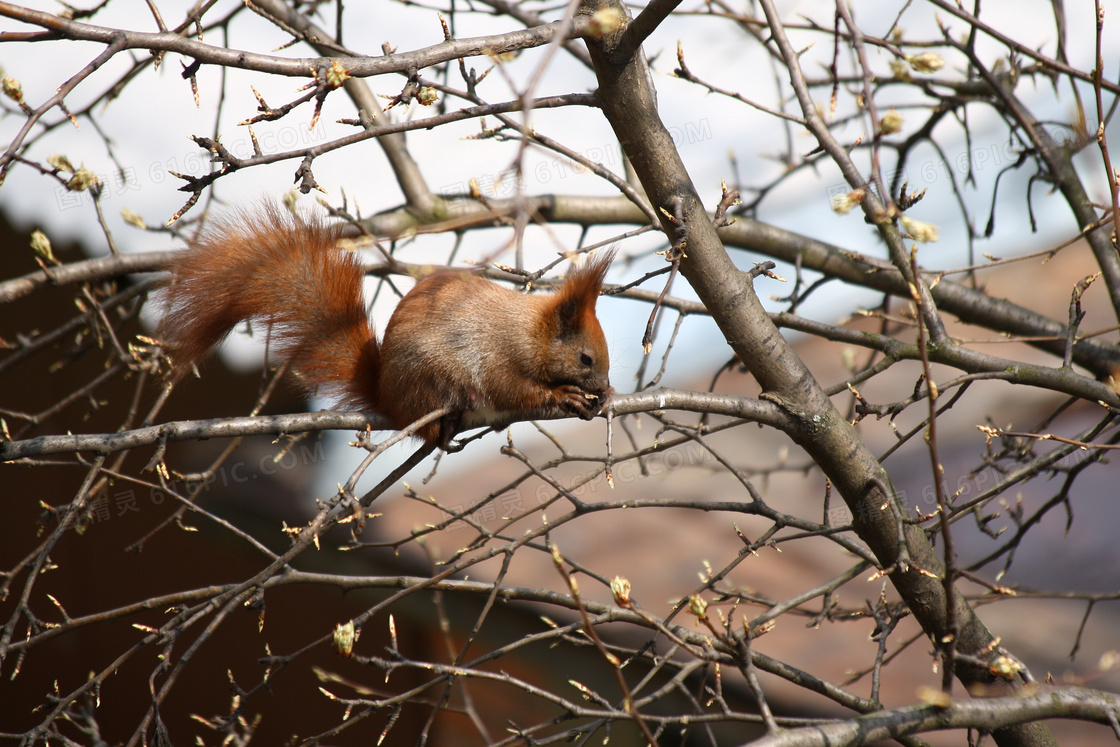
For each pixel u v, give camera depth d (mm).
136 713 16016
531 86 4289
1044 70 8531
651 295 8398
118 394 15750
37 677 16281
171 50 5090
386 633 14625
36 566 6098
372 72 5199
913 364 13984
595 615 6812
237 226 8703
